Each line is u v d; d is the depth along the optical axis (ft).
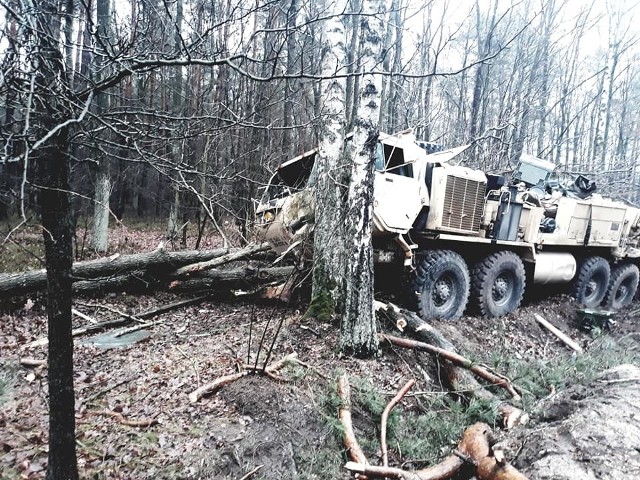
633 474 9.05
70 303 7.66
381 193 18.03
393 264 19.69
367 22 15.31
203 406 12.72
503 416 14.12
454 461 11.49
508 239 22.74
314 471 11.14
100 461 10.44
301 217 19.61
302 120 26.68
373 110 15.48
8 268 24.31
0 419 11.80
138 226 50.37
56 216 7.25
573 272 27.04
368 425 13.26
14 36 5.82
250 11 6.75
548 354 21.31
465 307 22.03
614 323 26.73
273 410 12.36
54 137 6.73
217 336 18.01
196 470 10.41
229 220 22.67
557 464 9.80
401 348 16.89
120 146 7.62
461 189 20.53
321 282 18.70
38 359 15.40
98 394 13.25
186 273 23.82
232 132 21.76
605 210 27.71
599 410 11.40
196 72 25.49
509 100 45.78
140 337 17.99
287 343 16.81
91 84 6.59
